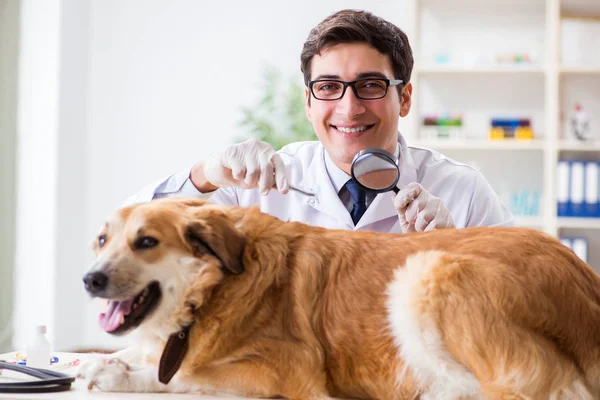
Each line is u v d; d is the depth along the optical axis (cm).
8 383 149
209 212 160
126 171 535
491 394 142
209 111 530
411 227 195
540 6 477
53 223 482
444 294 146
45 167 485
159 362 154
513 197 472
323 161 239
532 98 480
